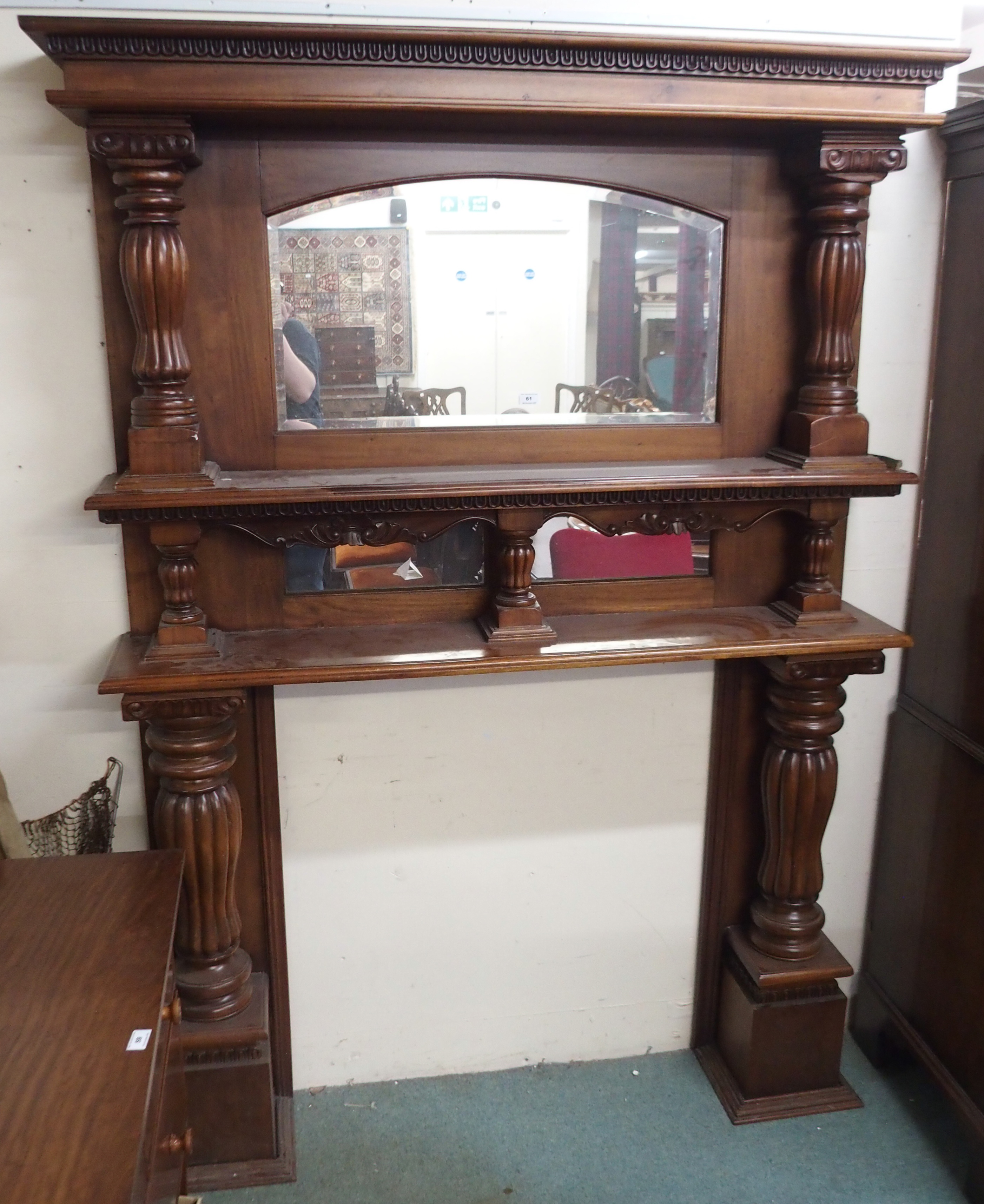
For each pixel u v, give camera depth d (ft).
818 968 6.01
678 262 5.35
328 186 4.97
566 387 5.39
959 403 5.67
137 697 4.88
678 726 6.15
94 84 4.27
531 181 5.11
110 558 5.29
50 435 5.11
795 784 5.84
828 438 5.25
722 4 5.22
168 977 3.73
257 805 5.77
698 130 5.02
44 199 4.84
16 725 5.46
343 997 6.23
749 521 5.46
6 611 5.29
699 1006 6.57
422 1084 6.38
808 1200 5.57
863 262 5.20
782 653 5.29
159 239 4.54
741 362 5.52
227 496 4.66
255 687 5.53
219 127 4.81
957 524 5.74
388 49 4.39
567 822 6.17
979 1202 5.46
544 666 5.08
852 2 5.34
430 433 5.32
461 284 5.19
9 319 4.95
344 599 5.48
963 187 5.52
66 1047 3.15
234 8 4.83
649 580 5.77
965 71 6.10
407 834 6.02
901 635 5.41
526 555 5.24
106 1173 2.69
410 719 5.85
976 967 5.61
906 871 6.30
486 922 6.25
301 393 5.20
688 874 6.39
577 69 4.57
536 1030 6.49
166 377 4.69
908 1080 6.47
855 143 4.96
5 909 3.87
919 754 6.13
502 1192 5.60
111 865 4.19
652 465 5.44
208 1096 5.53
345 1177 5.68
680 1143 5.94
